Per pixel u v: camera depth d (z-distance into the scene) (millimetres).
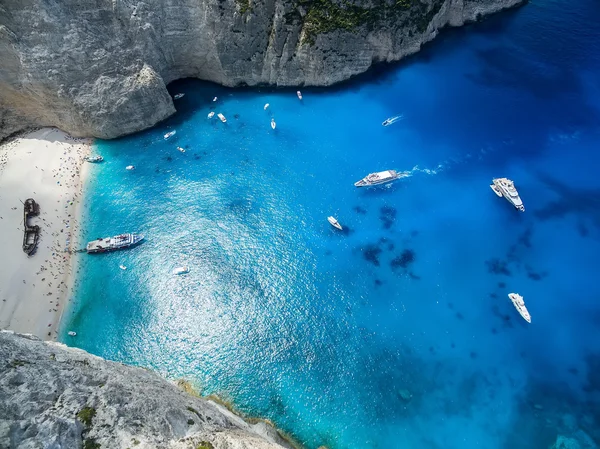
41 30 62594
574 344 49781
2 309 52125
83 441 27969
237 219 62438
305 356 49312
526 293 54031
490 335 50656
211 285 55469
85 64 65750
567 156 68750
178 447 29391
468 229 60562
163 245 59562
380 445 43125
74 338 50875
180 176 67312
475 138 71375
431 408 45438
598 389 46312
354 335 50906
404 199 64188
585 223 60625
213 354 49594
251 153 70188
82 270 56812
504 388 46688
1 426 26297
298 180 66875
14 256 56562
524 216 61719
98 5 66062
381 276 56000
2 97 65875
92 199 64188
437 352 49469
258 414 44938
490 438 43344
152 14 69688
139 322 52312
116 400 31109
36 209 60969
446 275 56000
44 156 67375
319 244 59531
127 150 70250
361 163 68625
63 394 30250
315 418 44719
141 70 69625
